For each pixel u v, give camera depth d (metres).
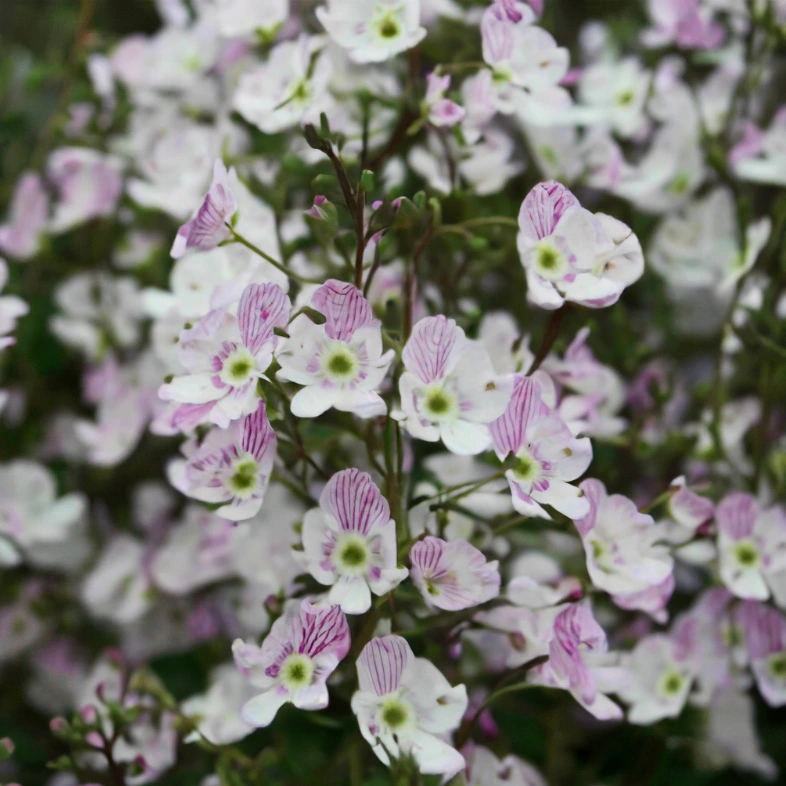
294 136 0.34
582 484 0.30
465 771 0.31
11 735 0.37
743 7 0.36
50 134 0.38
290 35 0.35
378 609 0.30
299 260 0.32
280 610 0.31
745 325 0.34
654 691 0.33
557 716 0.34
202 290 0.32
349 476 0.29
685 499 0.32
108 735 0.33
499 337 0.32
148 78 0.38
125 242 0.38
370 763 0.33
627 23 0.39
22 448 0.39
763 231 0.34
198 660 0.36
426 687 0.30
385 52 0.31
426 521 0.30
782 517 0.32
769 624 0.33
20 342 0.38
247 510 0.30
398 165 0.34
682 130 0.36
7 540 0.36
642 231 0.37
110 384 0.37
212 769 0.34
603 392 0.33
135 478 0.38
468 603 0.30
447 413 0.30
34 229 0.38
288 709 0.31
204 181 0.33
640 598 0.31
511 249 0.34
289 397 0.30
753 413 0.35
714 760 0.35
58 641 0.38
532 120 0.32
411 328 0.31
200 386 0.29
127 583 0.37
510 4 0.32
